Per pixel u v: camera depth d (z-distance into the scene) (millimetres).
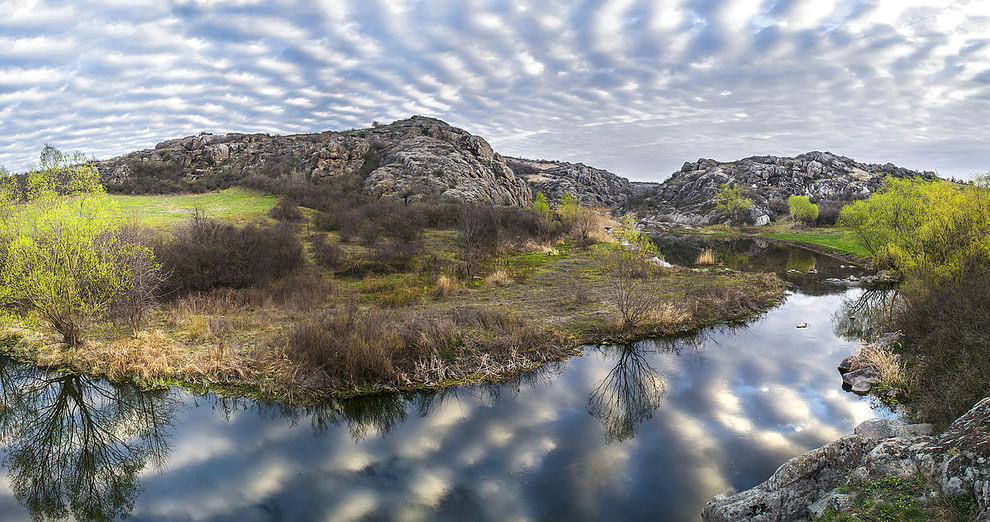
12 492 10688
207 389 14414
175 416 13258
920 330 16453
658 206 107375
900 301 21719
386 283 26281
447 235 40531
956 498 6121
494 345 16844
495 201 66438
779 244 57000
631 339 19141
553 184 128750
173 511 9617
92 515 9727
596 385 15312
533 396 14555
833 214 71625
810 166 100000
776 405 13711
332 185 54844
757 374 16094
